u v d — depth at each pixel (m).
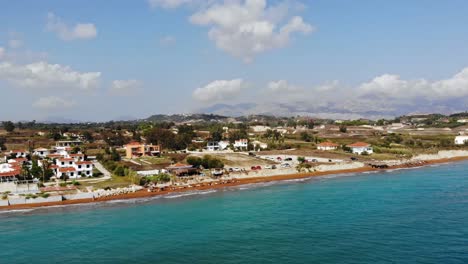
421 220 80.25
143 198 115.56
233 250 67.38
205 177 142.25
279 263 60.94
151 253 67.69
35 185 123.19
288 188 126.69
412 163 183.25
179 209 99.44
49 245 73.38
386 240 69.06
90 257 66.88
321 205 97.38
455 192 107.81
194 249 68.75
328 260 61.25
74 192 116.44
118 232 80.06
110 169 153.38
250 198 111.00
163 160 174.50
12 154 185.50
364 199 102.62
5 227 86.12
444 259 59.97
